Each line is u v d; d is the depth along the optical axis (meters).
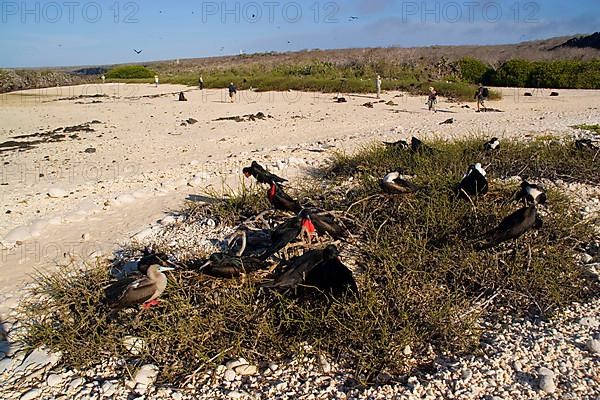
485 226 5.45
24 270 6.20
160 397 3.88
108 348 4.38
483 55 54.81
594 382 3.70
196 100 26.14
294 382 3.95
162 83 38.91
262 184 7.77
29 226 7.53
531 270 4.88
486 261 4.97
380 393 3.73
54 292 5.14
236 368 4.09
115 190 9.30
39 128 18.59
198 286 4.77
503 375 3.84
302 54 59.00
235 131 16.33
